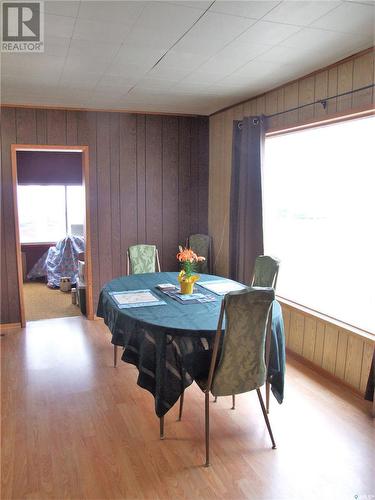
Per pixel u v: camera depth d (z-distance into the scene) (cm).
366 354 300
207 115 519
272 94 393
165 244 527
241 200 425
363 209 313
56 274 666
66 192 750
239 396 310
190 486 215
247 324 222
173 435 260
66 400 304
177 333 233
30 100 425
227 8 219
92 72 331
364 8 219
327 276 352
